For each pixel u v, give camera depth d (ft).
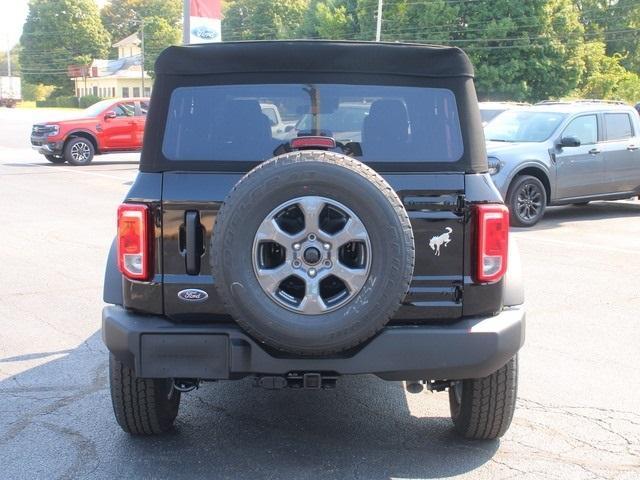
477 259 13.32
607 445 15.35
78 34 407.03
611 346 21.88
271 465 14.37
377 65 13.76
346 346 12.40
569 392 18.29
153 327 13.10
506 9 171.63
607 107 47.09
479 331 13.07
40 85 419.13
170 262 13.30
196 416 16.80
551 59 172.65
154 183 13.34
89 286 28.63
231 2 372.58
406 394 18.24
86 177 68.59
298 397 18.02
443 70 13.78
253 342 12.87
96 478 13.82
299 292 12.42
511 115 47.73
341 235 12.03
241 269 12.10
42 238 38.45
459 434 15.75
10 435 15.65
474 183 13.42
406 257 12.12
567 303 26.71
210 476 13.89
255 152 13.61
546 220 47.01
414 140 13.70
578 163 45.11
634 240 39.68
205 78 13.74
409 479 13.82
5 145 110.42
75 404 17.37
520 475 14.01
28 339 22.24
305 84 13.78
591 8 240.53
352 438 15.65
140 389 14.61
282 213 12.11
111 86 366.02
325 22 205.87
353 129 13.83
